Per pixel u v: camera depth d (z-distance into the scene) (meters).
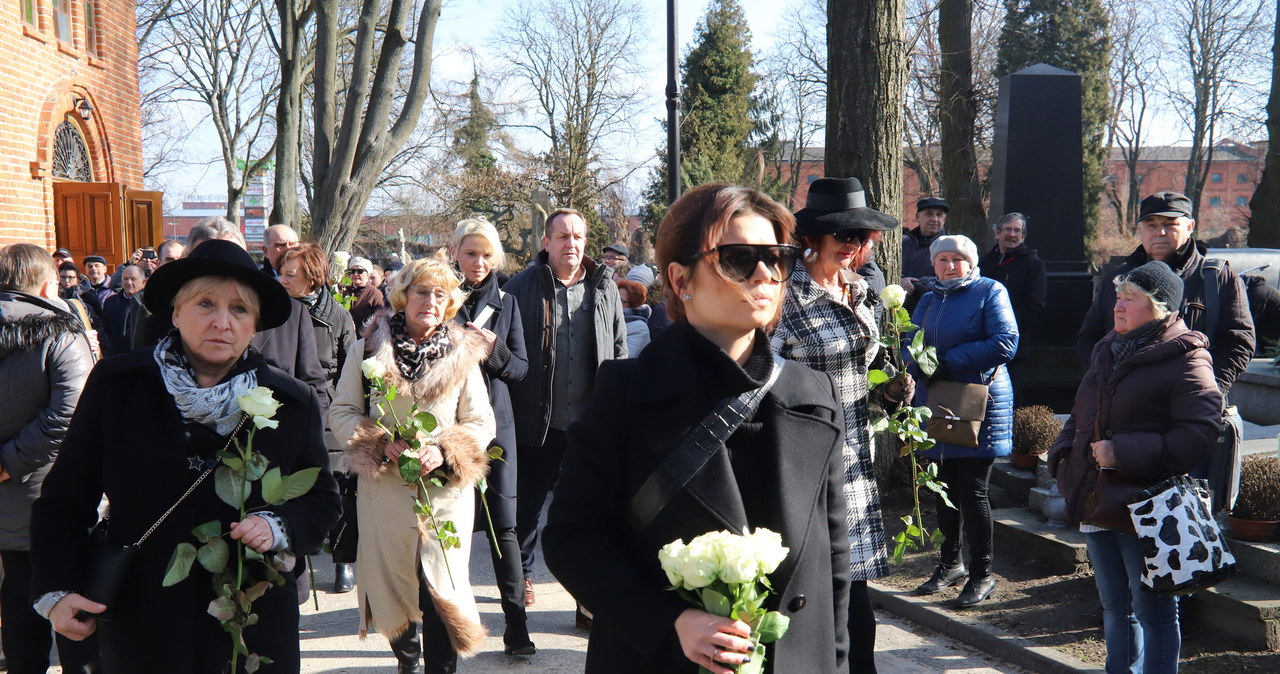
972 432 4.64
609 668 1.87
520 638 4.50
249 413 2.28
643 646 1.74
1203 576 3.36
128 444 2.38
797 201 43.06
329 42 11.64
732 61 37.84
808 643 1.84
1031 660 4.21
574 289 5.27
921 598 5.01
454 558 3.91
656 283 10.34
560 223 5.21
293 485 2.38
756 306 1.85
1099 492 3.60
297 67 13.47
